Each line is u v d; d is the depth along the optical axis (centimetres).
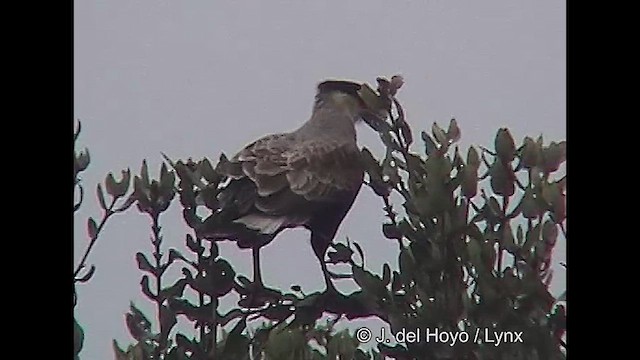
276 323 202
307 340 202
